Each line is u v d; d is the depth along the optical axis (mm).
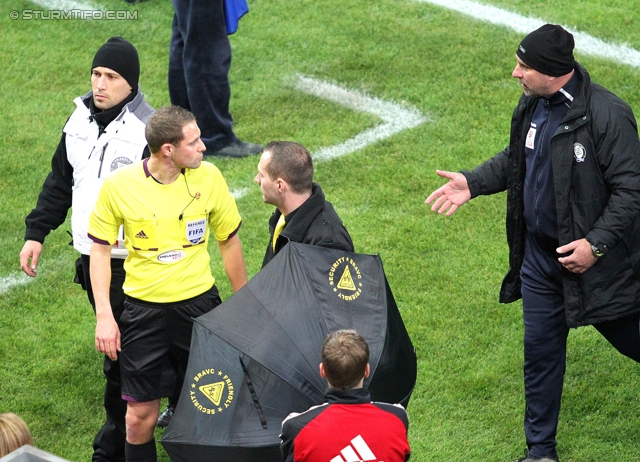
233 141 29031
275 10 37688
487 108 30234
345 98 31547
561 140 15352
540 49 14953
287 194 14969
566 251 15281
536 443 16875
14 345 20938
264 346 12883
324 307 13312
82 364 20359
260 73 33406
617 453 17438
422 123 29734
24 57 34969
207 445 12547
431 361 19953
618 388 19047
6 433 10586
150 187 15133
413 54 33875
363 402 11625
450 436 17953
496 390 19078
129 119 16750
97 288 15461
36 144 29531
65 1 39125
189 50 27625
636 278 15820
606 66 32188
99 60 16484
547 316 16547
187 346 15930
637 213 15141
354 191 26484
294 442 11469
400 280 22703
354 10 37438
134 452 16109
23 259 17781
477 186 17547
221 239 16406
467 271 22953
